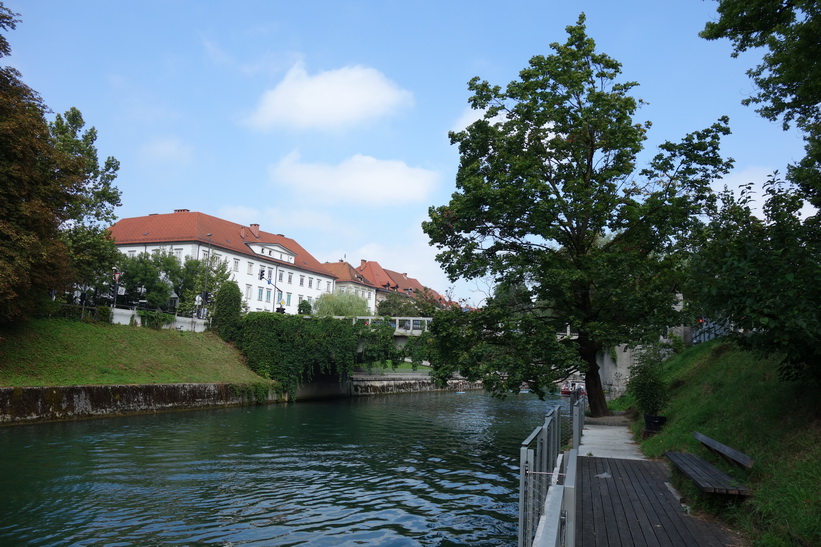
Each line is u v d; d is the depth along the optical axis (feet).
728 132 58.75
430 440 74.95
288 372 139.23
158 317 129.08
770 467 24.12
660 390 54.85
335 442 71.10
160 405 99.71
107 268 131.44
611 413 72.74
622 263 58.03
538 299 65.82
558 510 13.06
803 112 42.09
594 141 64.54
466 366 60.75
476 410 129.29
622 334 58.90
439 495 42.29
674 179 60.90
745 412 33.50
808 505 19.44
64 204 94.02
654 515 23.61
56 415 81.56
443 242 69.21
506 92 66.85
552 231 61.67
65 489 41.86
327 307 248.32
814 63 34.55
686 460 28.50
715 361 60.23
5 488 41.47
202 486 44.19
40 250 84.69
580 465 35.06
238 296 146.61
